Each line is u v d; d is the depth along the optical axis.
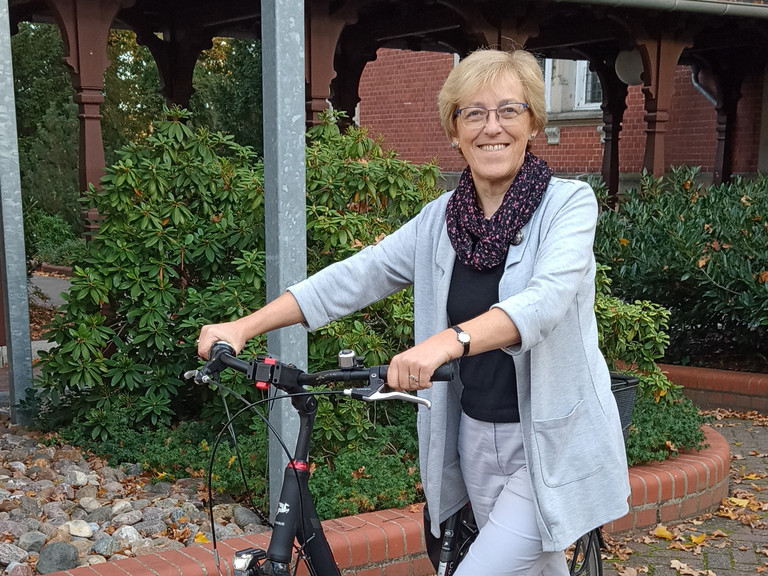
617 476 2.28
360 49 12.96
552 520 2.17
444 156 17.89
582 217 2.18
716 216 7.79
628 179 15.35
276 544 2.16
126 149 5.23
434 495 2.45
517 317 1.94
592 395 2.26
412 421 4.71
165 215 5.05
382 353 4.51
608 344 5.15
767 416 6.80
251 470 4.29
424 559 3.82
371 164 4.90
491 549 2.21
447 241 2.33
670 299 7.79
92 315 5.09
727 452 5.04
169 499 4.25
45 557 3.51
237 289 4.76
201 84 18.48
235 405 4.78
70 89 17.62
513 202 2.21
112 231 5.04
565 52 14.48
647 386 5.21
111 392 5.11
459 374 2.38
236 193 5.16
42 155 17.00
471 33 9.82
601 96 15.83
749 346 7.70
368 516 3.92
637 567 4.08
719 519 4.70
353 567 3.66
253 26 12.40
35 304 10.77
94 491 4.37
